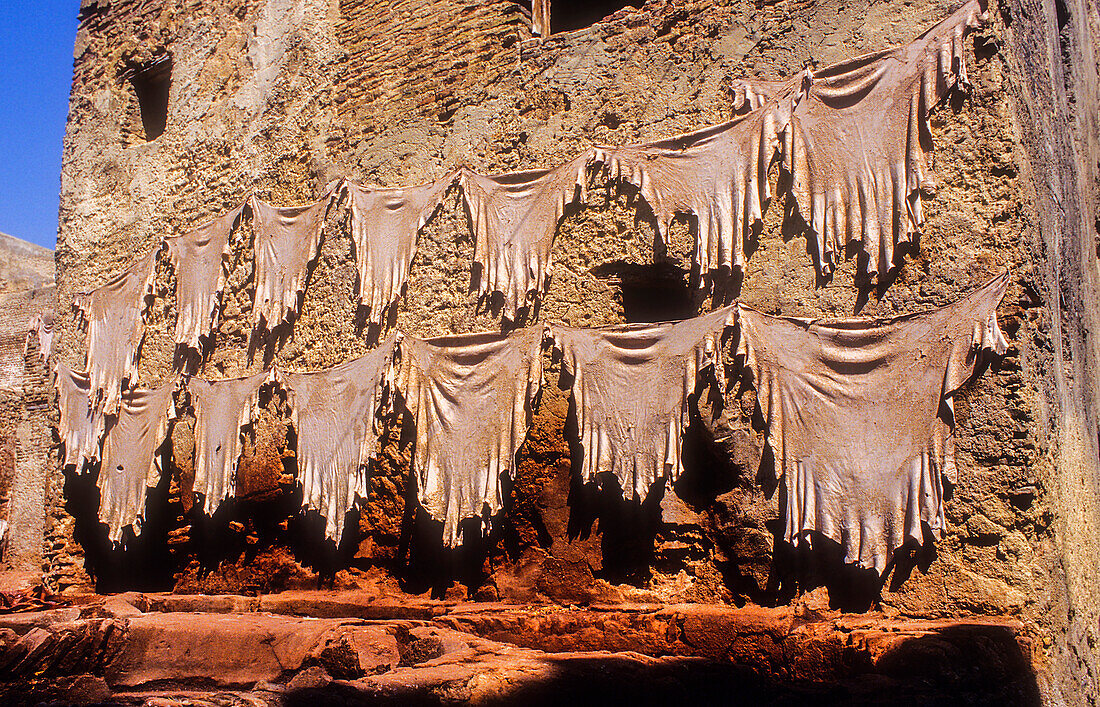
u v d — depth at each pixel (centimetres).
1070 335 633
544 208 683
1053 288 576
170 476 882
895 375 536
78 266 1024
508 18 748
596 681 456
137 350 938
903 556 522
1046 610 499
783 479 560
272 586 777
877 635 468
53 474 995
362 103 815
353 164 805
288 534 779
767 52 618
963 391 520
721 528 582
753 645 518
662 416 603
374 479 728
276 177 864
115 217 1005
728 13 641
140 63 1023
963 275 531
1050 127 618
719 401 588
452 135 752
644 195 643
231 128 916
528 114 716
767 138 599
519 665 474
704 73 642
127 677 584
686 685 463
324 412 763
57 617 639
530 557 646
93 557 952
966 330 520
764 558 561
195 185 939
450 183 738
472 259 716
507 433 664
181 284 917
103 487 930
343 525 731
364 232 777
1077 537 589
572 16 983
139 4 1037
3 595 847
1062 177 648
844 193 571
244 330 854
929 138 550
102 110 1048
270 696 496
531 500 651
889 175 557
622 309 654
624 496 609
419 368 716
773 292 586
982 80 542
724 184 612
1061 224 629
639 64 673
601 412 627
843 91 580
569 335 650
